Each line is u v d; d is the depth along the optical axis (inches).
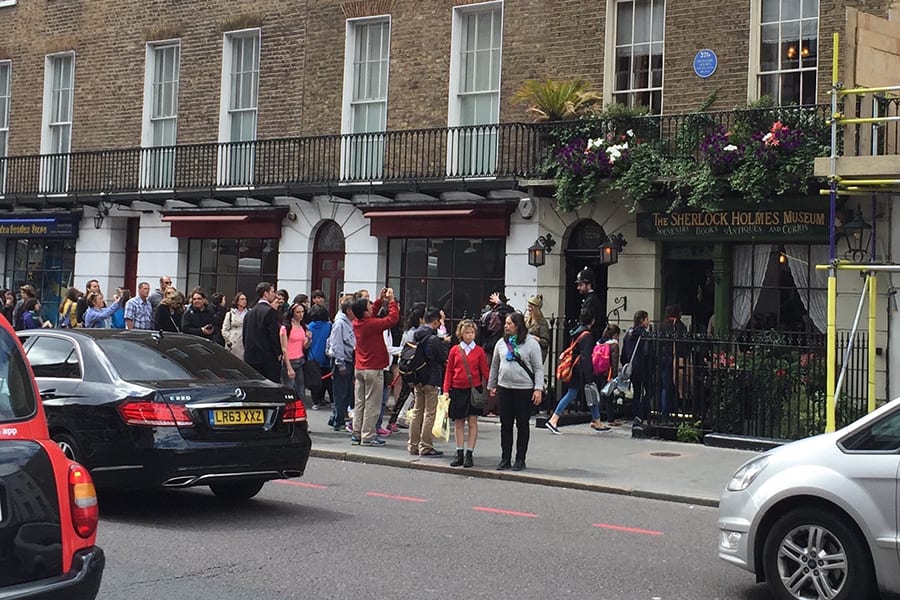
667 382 559.5
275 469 350.0
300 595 249.0
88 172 914.1
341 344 571.8
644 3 684.7
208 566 275.9
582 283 622.2
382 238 767.7
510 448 460.8
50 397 345.1
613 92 690.2
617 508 390.0
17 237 950.4
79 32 936.3
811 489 237.1
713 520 370.6
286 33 826.8
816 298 617.6
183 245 863.1
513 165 713.0
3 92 978.1
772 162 581.9
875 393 551.5
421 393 498.9
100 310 673.6
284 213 807.1
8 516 167.6
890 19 563.2
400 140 765.9
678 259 664.4
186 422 330.0
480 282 733.9
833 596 233.1
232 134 855.1
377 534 325.1
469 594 254.5
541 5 715.4
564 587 264.7
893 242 531.2
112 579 259.1
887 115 509.4
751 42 639.8
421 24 765.9
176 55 891.4
